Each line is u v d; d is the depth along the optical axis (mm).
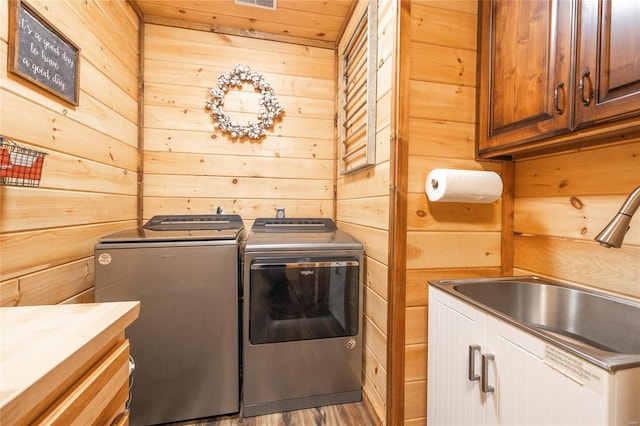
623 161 969
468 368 975
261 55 2219
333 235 1809
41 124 1083
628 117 749
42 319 580
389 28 1365
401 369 1286
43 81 1086
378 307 1458
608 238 777
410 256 1306
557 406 676
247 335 1492
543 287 1172
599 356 607
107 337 554
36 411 414
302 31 2213
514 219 1394
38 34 1061
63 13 1204
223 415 1507
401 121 1259
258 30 2199
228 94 2170
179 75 2100
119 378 611
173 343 1409
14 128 960
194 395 1443
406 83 1265
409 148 1294
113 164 1664
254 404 1508
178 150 2105
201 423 1451
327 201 2344
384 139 1400
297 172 2293
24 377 391
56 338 502
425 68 1306
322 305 1553
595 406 598
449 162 1333
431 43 1312
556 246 1194
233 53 2170
